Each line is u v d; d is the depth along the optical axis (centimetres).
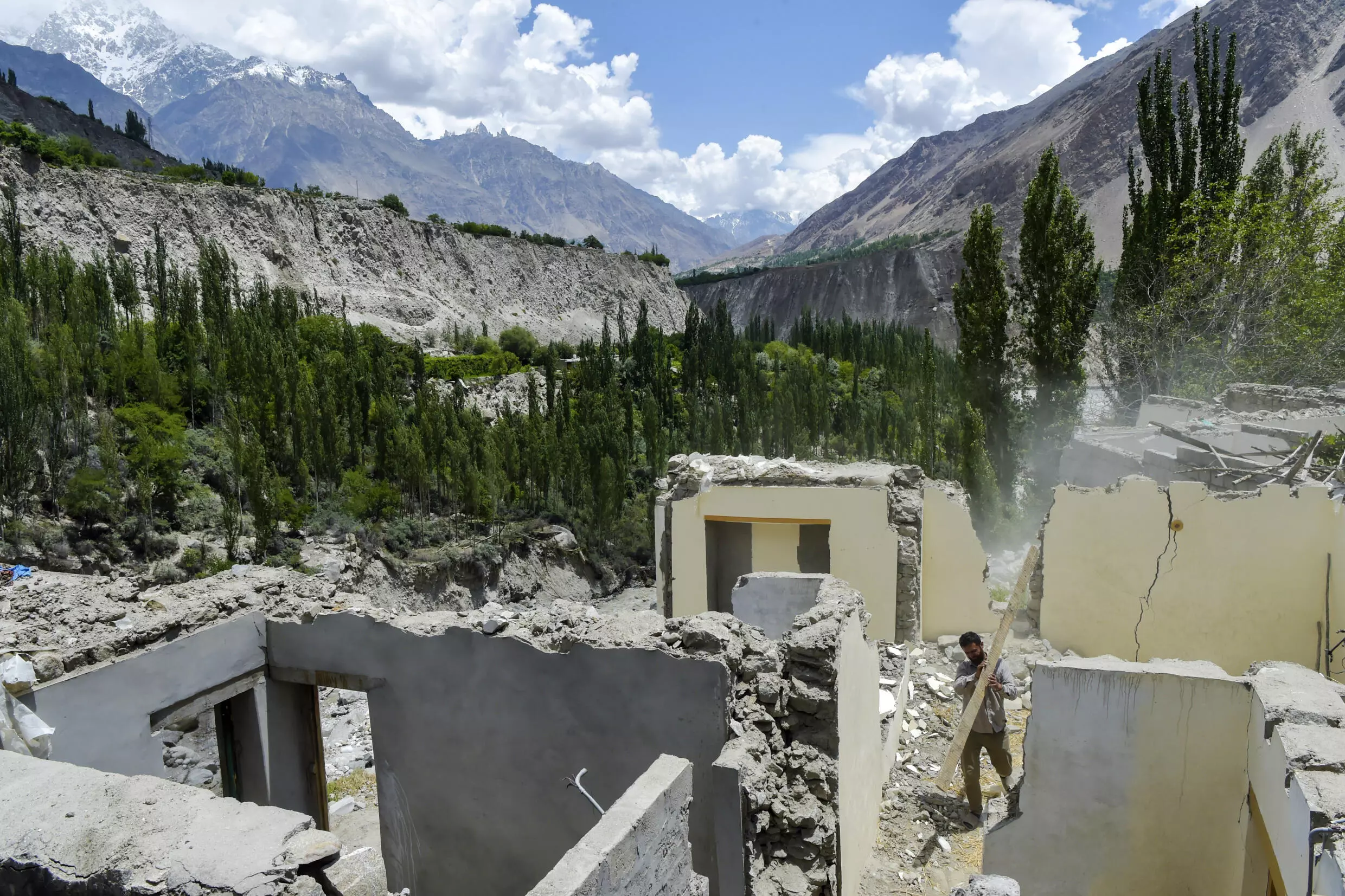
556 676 634
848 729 673
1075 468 2006
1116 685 577
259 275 6800
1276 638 1023
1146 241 3309
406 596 3491
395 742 705
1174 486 1064
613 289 11444
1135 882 582
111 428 3139
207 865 364
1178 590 1066
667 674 596
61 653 618
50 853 378
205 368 4047
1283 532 1013
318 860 375
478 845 682
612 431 4625
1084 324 3053
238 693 723
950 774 777
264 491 3238
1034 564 848
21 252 4406
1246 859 531
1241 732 547
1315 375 2667
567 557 4247
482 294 9562
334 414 3872
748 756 569
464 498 4091
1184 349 2958
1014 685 874
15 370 2892
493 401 5697
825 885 595
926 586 1220
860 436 5006
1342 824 388
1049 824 601
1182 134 3369
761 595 876
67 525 2911
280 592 792
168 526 3114
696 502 1270
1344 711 486
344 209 8519
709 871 589
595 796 629
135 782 427
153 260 6194
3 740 552
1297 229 2802
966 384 3142
